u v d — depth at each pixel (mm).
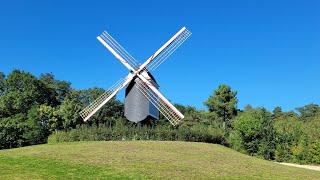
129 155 34656
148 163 31906
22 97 94312
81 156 32938
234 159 38094
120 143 40844
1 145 81375
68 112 88750
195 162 34312
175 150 38938
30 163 30000
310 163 69625
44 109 88438
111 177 27094
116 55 47031
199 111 112688
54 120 88250
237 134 74188
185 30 47938
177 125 51906
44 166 29172
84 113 49031
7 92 99000
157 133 46031
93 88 106125
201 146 42656
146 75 46312
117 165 30422
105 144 39875
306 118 120438
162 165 31641
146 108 45688
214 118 109500
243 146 73312
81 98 105062
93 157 32812
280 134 75375
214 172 31047
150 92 46094
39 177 26219
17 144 83062
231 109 110125
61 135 46000
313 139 73375
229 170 32438
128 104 46344
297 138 74438
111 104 91750
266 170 34312
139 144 40594
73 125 89625
